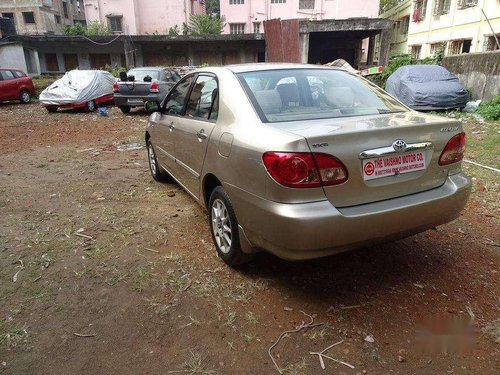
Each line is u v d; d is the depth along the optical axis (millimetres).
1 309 2588
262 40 25594
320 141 2229
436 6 21047
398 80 12250
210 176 3172
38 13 32281
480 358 2158
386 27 20016
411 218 2518
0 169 6176
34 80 21797
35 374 2068
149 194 4855
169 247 3426
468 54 12688
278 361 2148
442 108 11398
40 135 9352
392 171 2471
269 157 2307
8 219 4059
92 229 3797
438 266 3066
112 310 2578
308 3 31688
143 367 2111
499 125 9188
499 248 3338
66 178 5613
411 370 2082
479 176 5309
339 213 2275
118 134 9383
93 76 14000
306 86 3113
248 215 2559
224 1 32094
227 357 2180
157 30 32594
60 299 2695
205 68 3779
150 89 12367
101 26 30906
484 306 2580
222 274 2990
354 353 2197
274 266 3092
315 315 2512
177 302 2650
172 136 4125
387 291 2754
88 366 2121
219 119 3041
